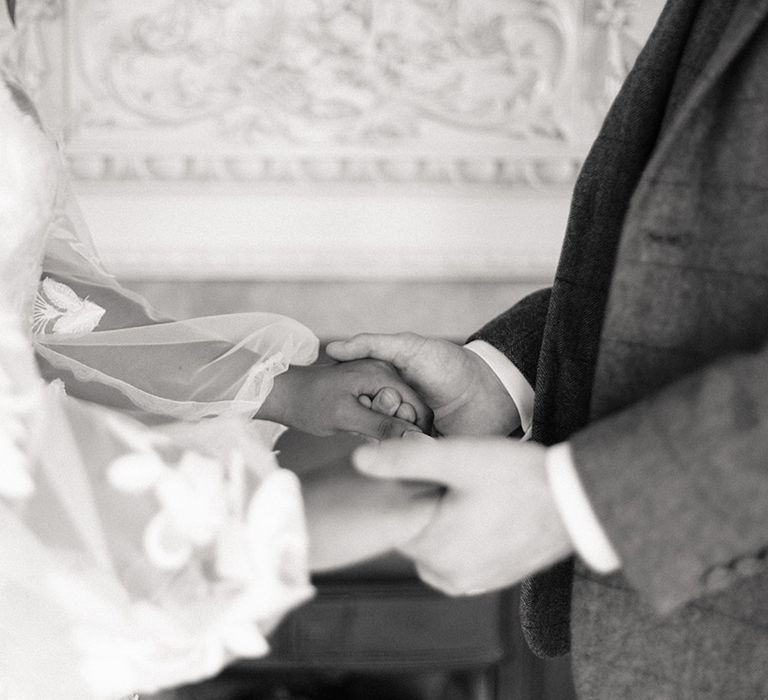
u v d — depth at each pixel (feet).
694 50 4.53
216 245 9.48
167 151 9.32
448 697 10.03
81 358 5.57
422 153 9.44
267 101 9.32
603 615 4.55
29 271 4.88
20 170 4.70
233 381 5.58
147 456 4.31
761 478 4.02
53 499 4.29
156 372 5.59
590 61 9.42
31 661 4.29
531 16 9.30
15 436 4.31
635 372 4.43
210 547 4.26
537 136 9.50
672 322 4.40
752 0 4.25
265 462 4.40
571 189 9.58
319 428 5.63
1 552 4.25
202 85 9.28
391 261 9.57
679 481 4.07
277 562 4.26
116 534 4.27
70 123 9.25
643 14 9.30
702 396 4.07
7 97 4.73
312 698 9.85
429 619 9.09
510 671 9.41
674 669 4.47
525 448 4.29
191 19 9.16
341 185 9.46
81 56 9.17
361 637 9.05
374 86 9.34
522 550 4.33
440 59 9.34
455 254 9.60
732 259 4.35
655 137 4.71
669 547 4.09
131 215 9.41
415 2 9.23
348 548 4.43
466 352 5.59
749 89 4.33
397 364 5.61
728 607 4.39
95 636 4.25
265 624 4.38
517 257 9.62
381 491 4.44
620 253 4.42
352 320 9.69
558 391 4.98
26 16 9.01
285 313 9.64
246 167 9.41
